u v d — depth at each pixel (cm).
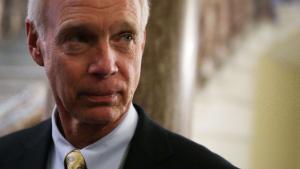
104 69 158
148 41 305
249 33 638
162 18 306
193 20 325
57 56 165
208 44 634
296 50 629
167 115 306
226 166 173
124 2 161
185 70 316
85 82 161
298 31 631
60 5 162
